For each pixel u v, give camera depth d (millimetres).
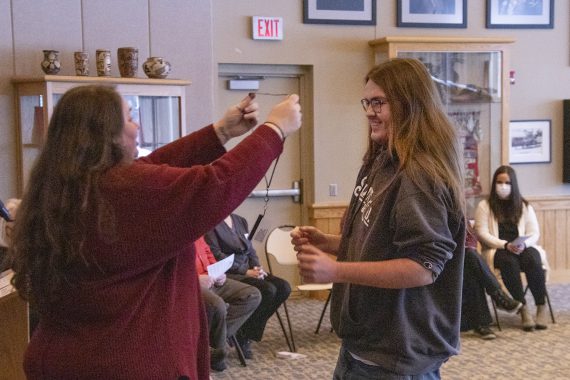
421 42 5781
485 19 6258
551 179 6484
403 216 1610
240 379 4035
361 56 6000
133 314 1400
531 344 4645
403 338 1686
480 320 4781
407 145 1670
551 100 6473
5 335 2299
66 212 1360
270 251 4980
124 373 1371
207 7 4961
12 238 1431
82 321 1405
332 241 2029
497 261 5105
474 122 6031
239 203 1439
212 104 5020
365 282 1584
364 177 1864
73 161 1372
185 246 1416
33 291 1406
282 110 1544
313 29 5895
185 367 1441
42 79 4129
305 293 6207
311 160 6074
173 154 1764
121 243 1357
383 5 6023
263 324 4484
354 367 1786
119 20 4715
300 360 4391
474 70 5973
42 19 4500
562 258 6484
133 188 1369
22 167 4387
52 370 1398
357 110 6035
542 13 6395
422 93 1700
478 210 5367
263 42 5797
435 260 1592
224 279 4242
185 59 4918
